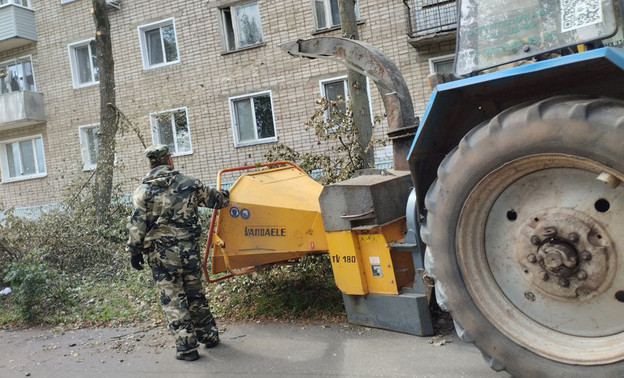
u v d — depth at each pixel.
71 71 17.16
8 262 6.73
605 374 2.18
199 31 15.23
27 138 18.19
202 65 15.30
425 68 12.88
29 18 17.42
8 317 5.54
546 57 2.63
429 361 3.38
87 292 6.09
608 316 2.26
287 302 4.86
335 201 3.95
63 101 17.42
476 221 2.52
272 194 4.40
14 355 4.46
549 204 2.35
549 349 2.34
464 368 3.21
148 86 15.98
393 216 3.88
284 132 14.52
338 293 4.86
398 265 3.92
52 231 7.36
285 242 4.27
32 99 17.33
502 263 2.53
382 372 3.32
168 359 4.00
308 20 13.95
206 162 15.48
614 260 2.20
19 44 17.75
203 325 4.09
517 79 2.35
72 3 16.95
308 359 3.68
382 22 13.20
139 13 15.90
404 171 4.23
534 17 2.57
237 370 3.65
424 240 2.71
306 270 5.15
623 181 2.05
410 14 12.85
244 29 14.94
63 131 17.47
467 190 2.45
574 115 2.09
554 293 2.36
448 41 12.52
